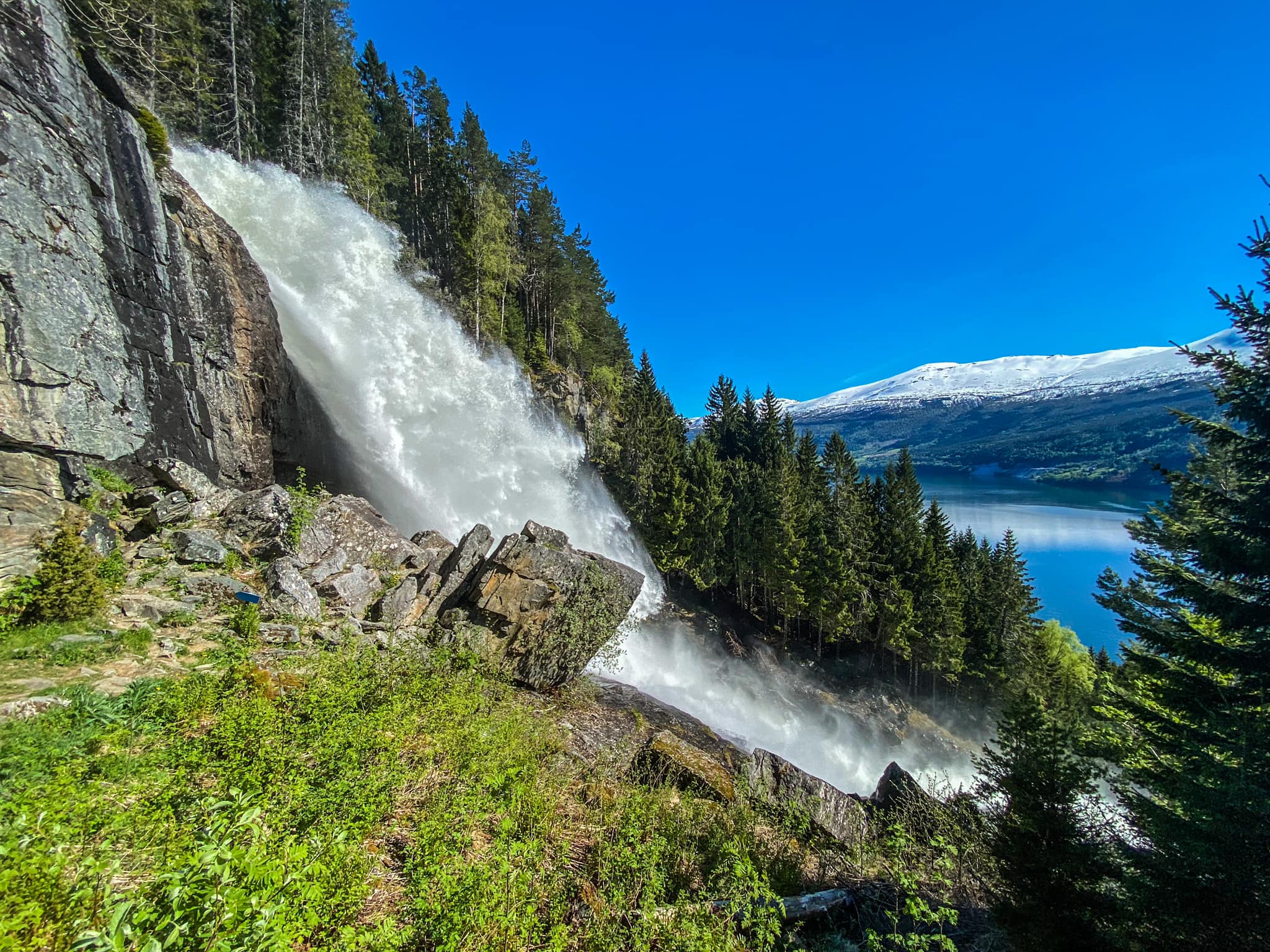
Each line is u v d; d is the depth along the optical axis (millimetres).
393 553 13281
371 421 21547
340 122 35062
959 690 45344
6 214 8656
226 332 14555
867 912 6941
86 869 3072
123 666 7074
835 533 43031
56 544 8055
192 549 10383
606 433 45406
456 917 3998
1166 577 10844
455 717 8148
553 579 12766
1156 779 9797
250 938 2574
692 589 45281
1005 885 7242
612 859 6027
